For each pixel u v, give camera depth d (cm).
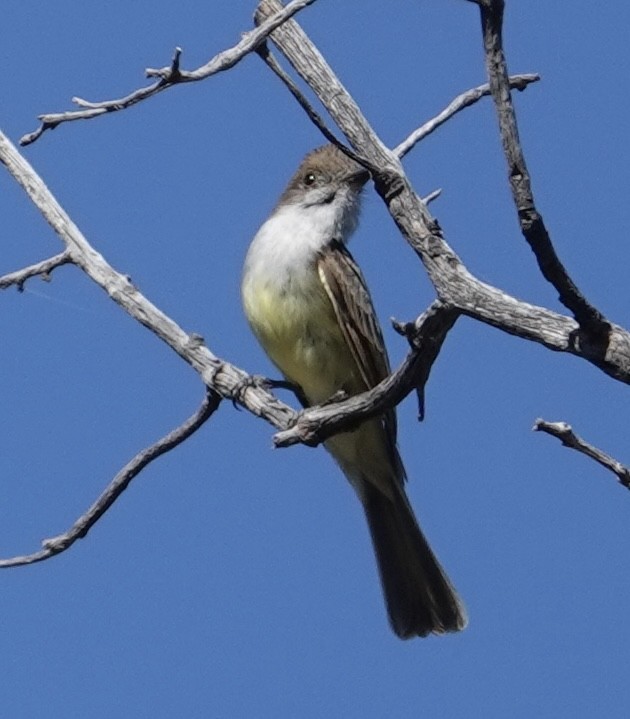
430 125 1031
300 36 1025
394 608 1284
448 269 802
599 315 730
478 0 712
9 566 990
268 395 1017
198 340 1030
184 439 1017
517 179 713
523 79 1062
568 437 765
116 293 1032
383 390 886
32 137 809
